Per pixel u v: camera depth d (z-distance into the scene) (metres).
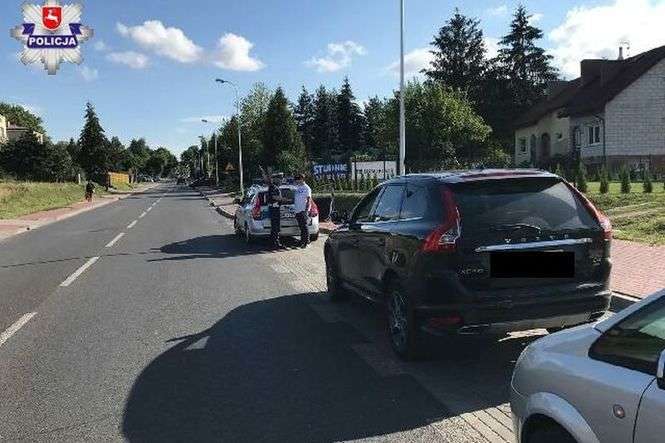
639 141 33.22
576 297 5.57
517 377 3.37
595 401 2.74
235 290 10.29
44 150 80.75
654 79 32.97
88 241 19.38
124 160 144.62
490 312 5.41
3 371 6.15
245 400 5.21
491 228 5.54
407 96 49.03
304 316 8.26
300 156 67.44
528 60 64.19
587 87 40.12
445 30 67.12
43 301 9.69
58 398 5.36
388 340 6.95
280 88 68.88
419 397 5.18
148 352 6.69
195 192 77.12
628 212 15.01
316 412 4.91
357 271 7.66
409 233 5.93
